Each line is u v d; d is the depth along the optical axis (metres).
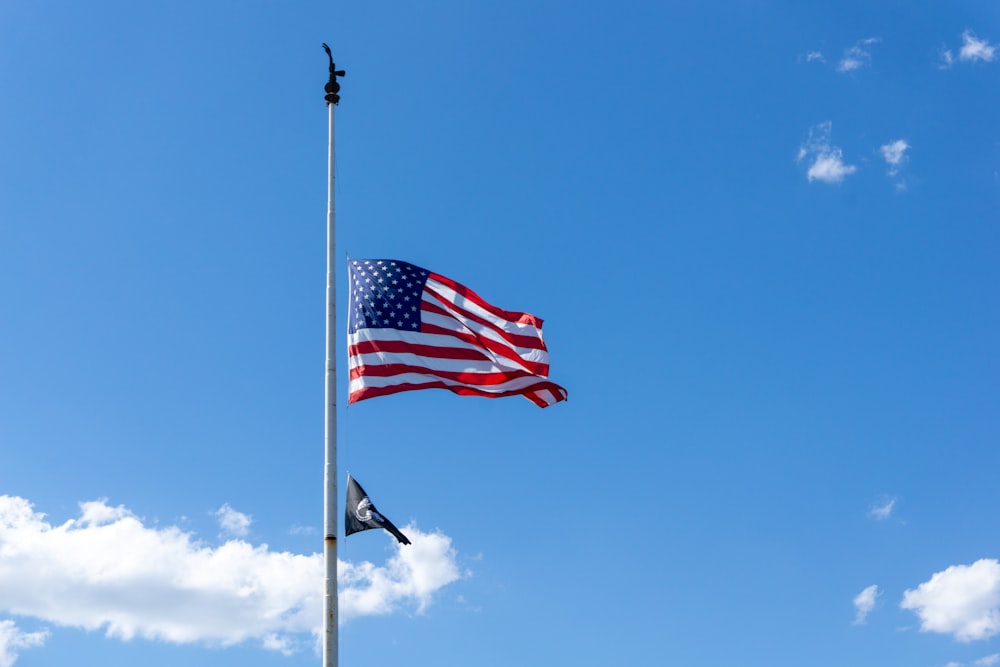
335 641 24.47
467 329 29.94
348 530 26.92
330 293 28.22
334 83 30.78
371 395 28.34
